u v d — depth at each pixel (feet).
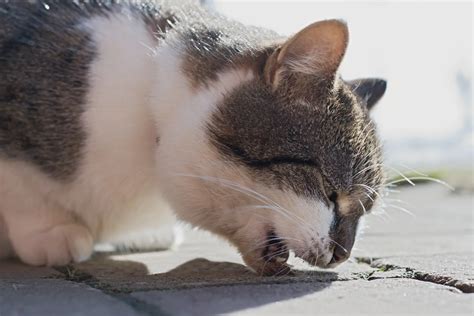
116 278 2.13
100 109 2.29
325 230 2.17
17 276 2.18
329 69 2.19
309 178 2.16
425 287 1.97
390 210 3.63
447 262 2.23
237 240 2.21
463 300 1.86
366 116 2.33
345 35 2.15
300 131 2.16
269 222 2.15
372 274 2.14
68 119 2.29
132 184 2.34
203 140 2.16
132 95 2.29
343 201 2.21
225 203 2.17
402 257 2.35
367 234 2.87
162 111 2.24
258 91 2.18
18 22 2.37
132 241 2.60
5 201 2.33
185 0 2.54
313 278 2.09
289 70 2.17
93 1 2.41
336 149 2.19
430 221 3.25
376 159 2.31
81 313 1.79
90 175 2.32
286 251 2.16
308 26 2.14
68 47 2.32
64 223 2.38
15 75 2.31
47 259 2.32
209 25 2.35
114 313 1.79
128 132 2.29
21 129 2.30
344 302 1.86
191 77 2.24
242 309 1.81
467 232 2.91
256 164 2.14
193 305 1.83
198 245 2.73
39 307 1.83
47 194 2.34
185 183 2.19
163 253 2.56
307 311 1.80
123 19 2.38
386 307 1.82
